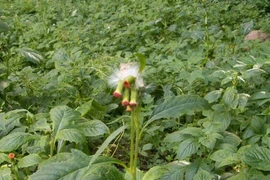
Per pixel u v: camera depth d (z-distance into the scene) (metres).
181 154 0.39
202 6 0.99
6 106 0.54
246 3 1.06
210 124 0.41
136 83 0.30
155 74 0.57
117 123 0.52
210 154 0.40
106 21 0.92
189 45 0.74
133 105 0.30
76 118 0.40
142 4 1.00
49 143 0.39
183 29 0.84
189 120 0.51
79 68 0.58
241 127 0.45
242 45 0.68
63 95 0.56
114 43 0.79
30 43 0.80
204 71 0.54
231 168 0.42
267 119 0.47
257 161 0.32
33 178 0.30
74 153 0.32
